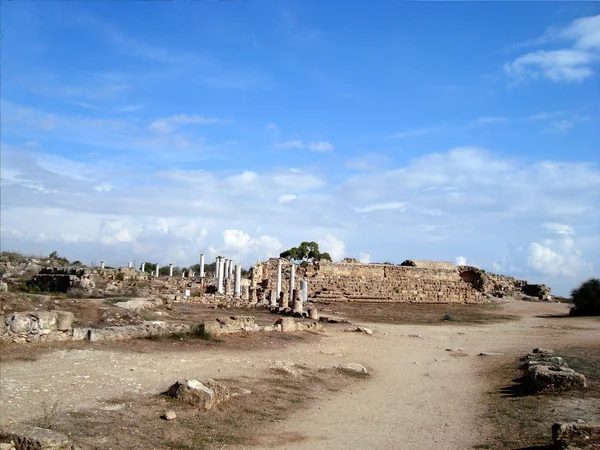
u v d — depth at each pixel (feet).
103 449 30.68
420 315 165.17
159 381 48.60
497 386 57.57
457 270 260.42
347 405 48.24
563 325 130.11
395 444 36.55
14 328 62.08
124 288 153.99
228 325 84.69
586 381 52.70
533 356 68.23
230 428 37.60
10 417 34.83
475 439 37.60
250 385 51.19
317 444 36.06
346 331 107.45
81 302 92.17
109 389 44.45
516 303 226.38
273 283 225.76
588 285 160.25
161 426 36.01
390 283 233.35
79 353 59.52
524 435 37.55
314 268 234.99
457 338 105.70
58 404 38.99
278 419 41.47
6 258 184.75
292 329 97.25
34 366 52.01
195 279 224.94
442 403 50.29
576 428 31.53
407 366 71.61
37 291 134.62
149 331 73.10
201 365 58.44
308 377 58.65
